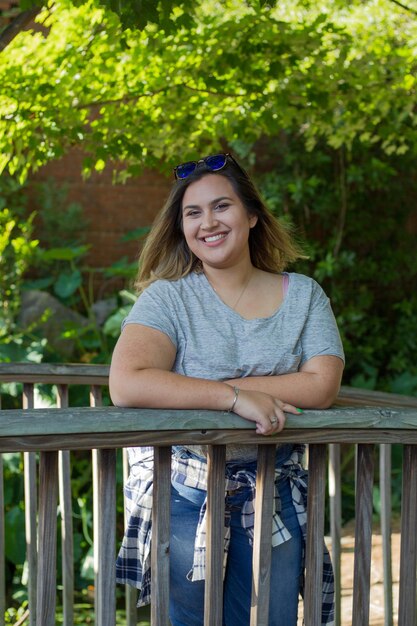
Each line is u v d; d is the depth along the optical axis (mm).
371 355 8227
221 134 4766
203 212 2258
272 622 2258
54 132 4168
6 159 4203
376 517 6473
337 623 3129
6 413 1760
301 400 2156
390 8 4945
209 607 1996
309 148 5145
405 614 2227
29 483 3113
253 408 1942
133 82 4305
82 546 6055
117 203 8312
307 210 8055
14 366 3027
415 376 7918
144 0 3027
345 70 4406
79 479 6266
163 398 1995
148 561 2270
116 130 4332
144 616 5188
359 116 4766
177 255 2363
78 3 3400
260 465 2018
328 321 2309
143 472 2289
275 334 2248
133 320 2195
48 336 7262
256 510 2043
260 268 2527
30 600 3094
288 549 2252
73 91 4160
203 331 2225
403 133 4816
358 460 2143
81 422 1789
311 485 2088
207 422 1919
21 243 6887
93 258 8281
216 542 1988
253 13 4359
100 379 3117
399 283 8438
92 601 5676
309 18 4977
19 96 4000
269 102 4598
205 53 4258
